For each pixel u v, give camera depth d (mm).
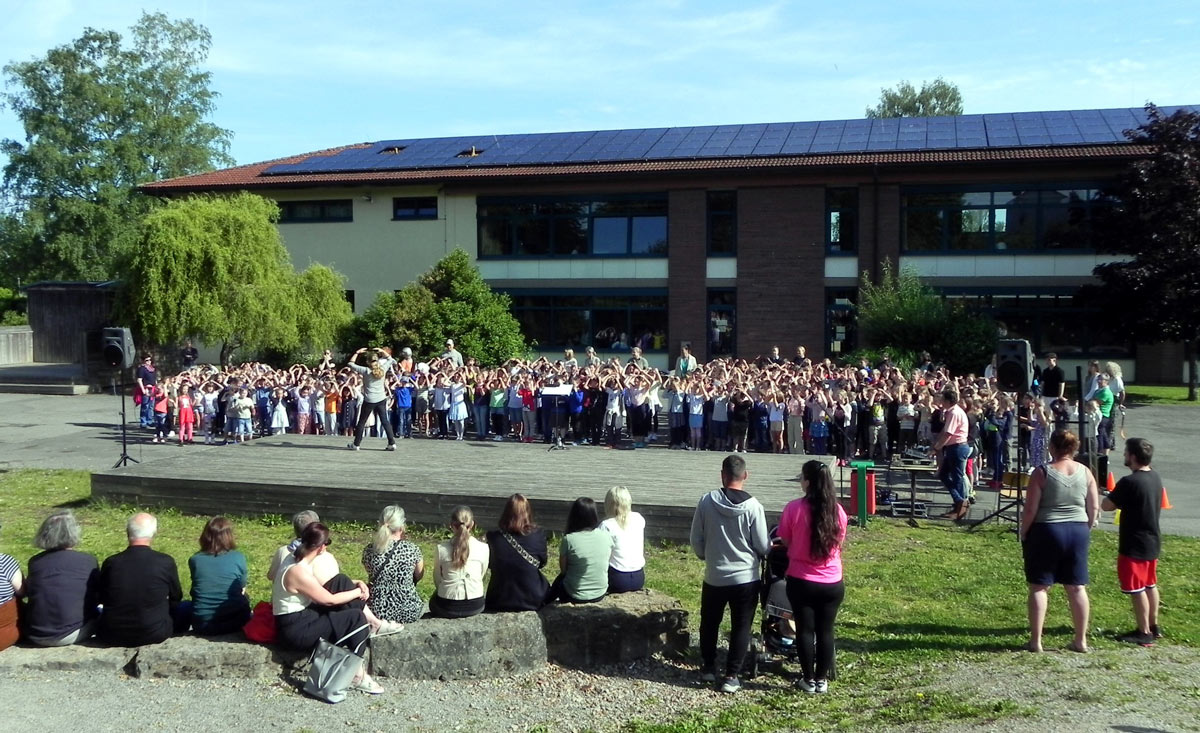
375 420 21219
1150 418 23375
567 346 33531
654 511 12672
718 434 19547
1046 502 7816
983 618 9289
